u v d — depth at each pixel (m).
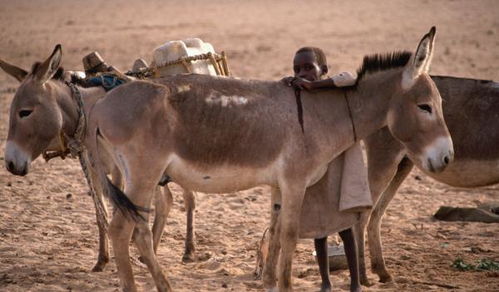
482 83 10.73
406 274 10.59
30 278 10.11
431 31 8.50
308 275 10.57
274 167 8.65
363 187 9.02
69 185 15.74
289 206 8.70
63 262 10.98
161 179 8.69
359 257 10.20
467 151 10.56
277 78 30.94
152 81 8.55
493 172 10.56
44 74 9.02
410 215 13.91
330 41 43.12
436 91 9.00
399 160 10.25
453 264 10.91
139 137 8.24
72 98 9.42
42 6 73.31
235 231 12.89
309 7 67.50
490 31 43.84
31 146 9.09
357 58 35.97
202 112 8.40
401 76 8.95
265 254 10.34
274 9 66.94
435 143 8.88
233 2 76.56
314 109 8.83
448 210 13.69
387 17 55.53
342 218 9.12
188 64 10.68
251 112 8.53
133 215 8.12
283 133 8.60
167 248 11.91
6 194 14.84
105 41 45.31
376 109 9.06
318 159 8.78
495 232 12.77
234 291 9.73
